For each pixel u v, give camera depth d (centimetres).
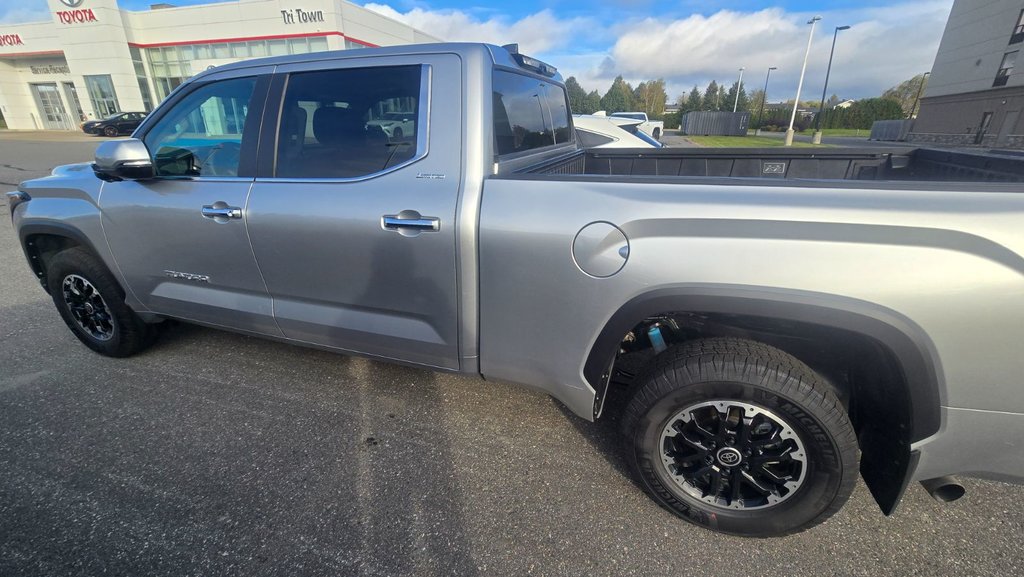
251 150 237
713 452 184
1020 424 146
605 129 658
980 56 3123
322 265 225
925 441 156
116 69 2934
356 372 311
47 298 443
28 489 218
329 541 192
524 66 255
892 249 144
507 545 191
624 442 199
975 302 139
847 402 177
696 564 182
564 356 194
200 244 253
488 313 201
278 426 260
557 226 179
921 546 187
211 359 327
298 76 227
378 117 211
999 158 219
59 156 1669
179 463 233
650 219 167
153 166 250
